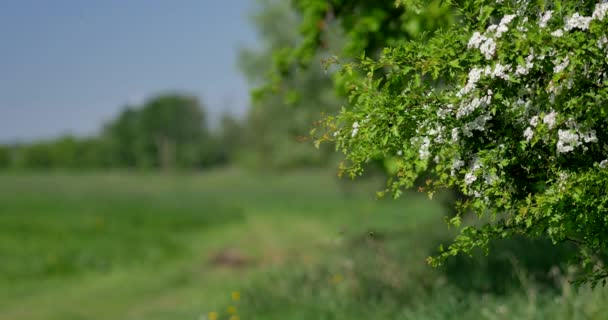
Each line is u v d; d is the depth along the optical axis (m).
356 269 8.14
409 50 3.03
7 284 14.88
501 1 3.00
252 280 10.23
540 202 2.85
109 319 10.82
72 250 18.02
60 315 11.45
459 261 7.62
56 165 100.50
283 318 7.76
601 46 2.70
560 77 2.70
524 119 2.94
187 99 103.50
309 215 26.53
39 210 27.34
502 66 2.78
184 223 25.52
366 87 3.20
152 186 57.78
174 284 13.73
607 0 2.81
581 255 3.65
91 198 37.75
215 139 99.69
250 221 26.19
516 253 7.03
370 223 17.69
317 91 18.00
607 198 2.86
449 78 3.06
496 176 3.00
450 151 3.09
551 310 5.41
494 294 6.39
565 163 2.97
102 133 104.12
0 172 88.69
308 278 8.78
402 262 8.09
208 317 8.87
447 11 4.49
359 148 3.20
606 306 4.93
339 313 7.29
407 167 3.31
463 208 3.14
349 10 6.19
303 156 21.45
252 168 59.16
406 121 3.02
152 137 100.19
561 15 2.79
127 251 18.38
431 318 6.24
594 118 2.75
